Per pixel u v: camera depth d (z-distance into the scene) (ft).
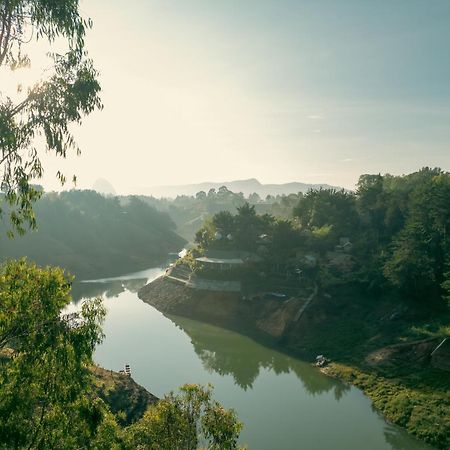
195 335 248.32
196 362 205.77
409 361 179.52
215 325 267.59
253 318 267.59
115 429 48.62
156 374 189.37
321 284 277.03
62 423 43.60
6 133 44.75
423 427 139.13
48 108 48.88
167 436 58.23
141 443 57.00
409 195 340.18
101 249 572.10
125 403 137.90
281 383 183.11
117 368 195.42
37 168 49.26
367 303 252.62
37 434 42.55
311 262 315.78
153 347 226.58
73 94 50.11
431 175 518.37
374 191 406.00
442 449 129.08
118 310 303.68
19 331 43.62
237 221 384.88
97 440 46.16
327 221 392.47
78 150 52.44
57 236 564.71
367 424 146.41
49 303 44.57
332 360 202.49
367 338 213.66
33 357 42.98
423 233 242.17
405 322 215.31
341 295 263.08
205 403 62.69
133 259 572.51
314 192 451.12
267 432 140.26
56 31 49.73
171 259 606.96
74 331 45.52
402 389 163.12
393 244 293.43
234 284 297.53
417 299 231.71
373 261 279.08
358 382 177.78
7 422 40.52
